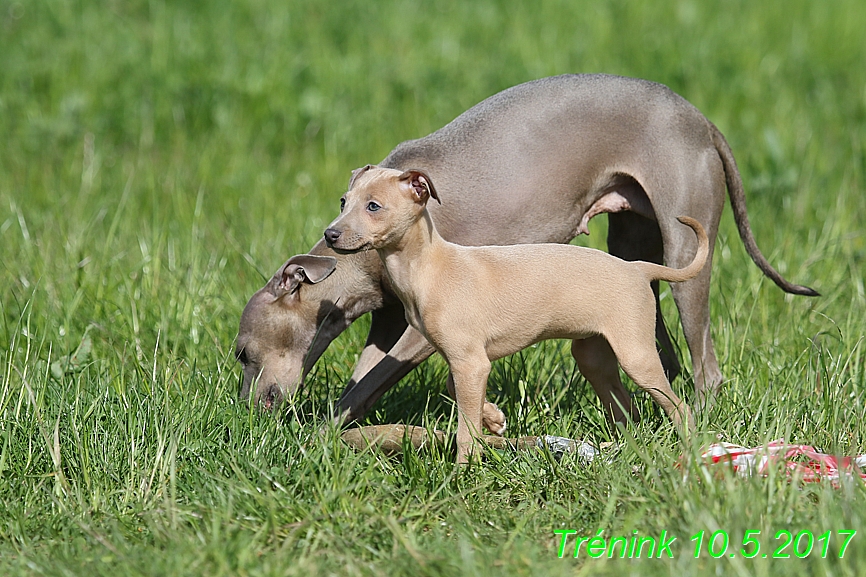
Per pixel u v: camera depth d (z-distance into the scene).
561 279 8.34
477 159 9.91
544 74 21.55
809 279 12.66
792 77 22.61
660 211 9.98
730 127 19.41
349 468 7.98
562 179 9.96
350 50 22.77
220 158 17.77
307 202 15.42
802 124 19.28
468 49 23.31
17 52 21.75
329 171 17.00
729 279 12.55
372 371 9.70
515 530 7.18
